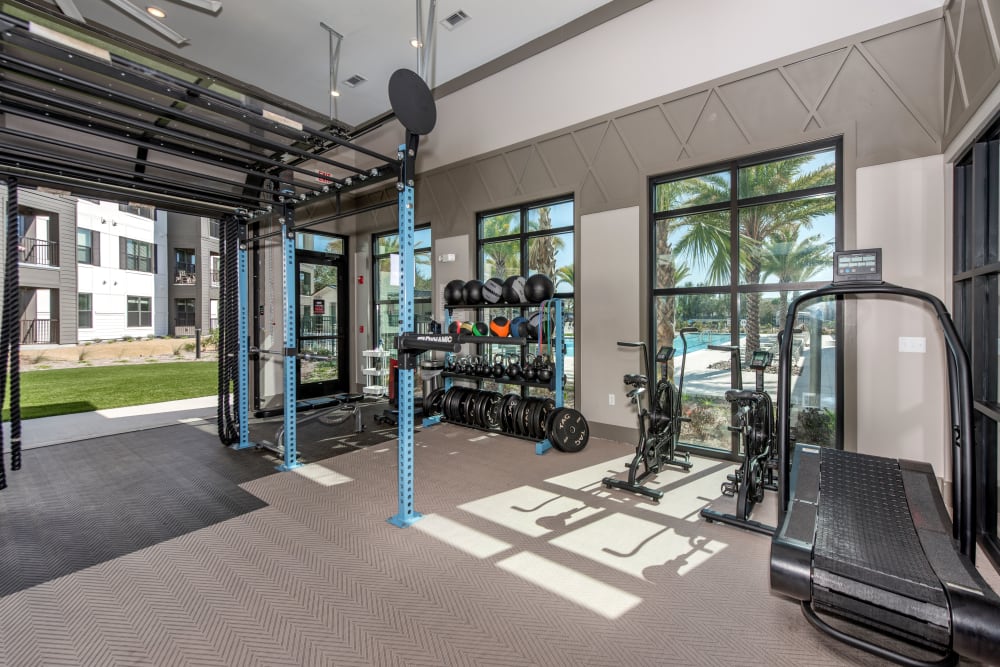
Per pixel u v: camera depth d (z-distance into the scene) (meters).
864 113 3.46
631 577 2.37
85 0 3.97
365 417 6.23
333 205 7.59
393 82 2.86
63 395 7.56
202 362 12.46
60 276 12.29
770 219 4.02
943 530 2.03
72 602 2.16
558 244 5.45
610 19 4.62
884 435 3.42
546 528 2.92
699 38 4.17
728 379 4.30
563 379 4.61
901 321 3.36
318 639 1.90
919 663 1.64
